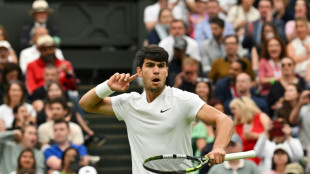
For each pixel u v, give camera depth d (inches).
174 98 650.2
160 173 605.0
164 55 642.2
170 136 652.7
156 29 1386.6
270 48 1274.6
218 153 609.3
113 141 1311.5
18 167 1050.7
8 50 1306.6
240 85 1178.0
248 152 616.7
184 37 1325.0
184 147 658.8
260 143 1071.0
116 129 1328.7
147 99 658.2
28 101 1261.1
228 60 1278.3
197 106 642.8
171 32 1330.0
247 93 1182.3
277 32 1358.3
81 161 1040.8
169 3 1520.7
